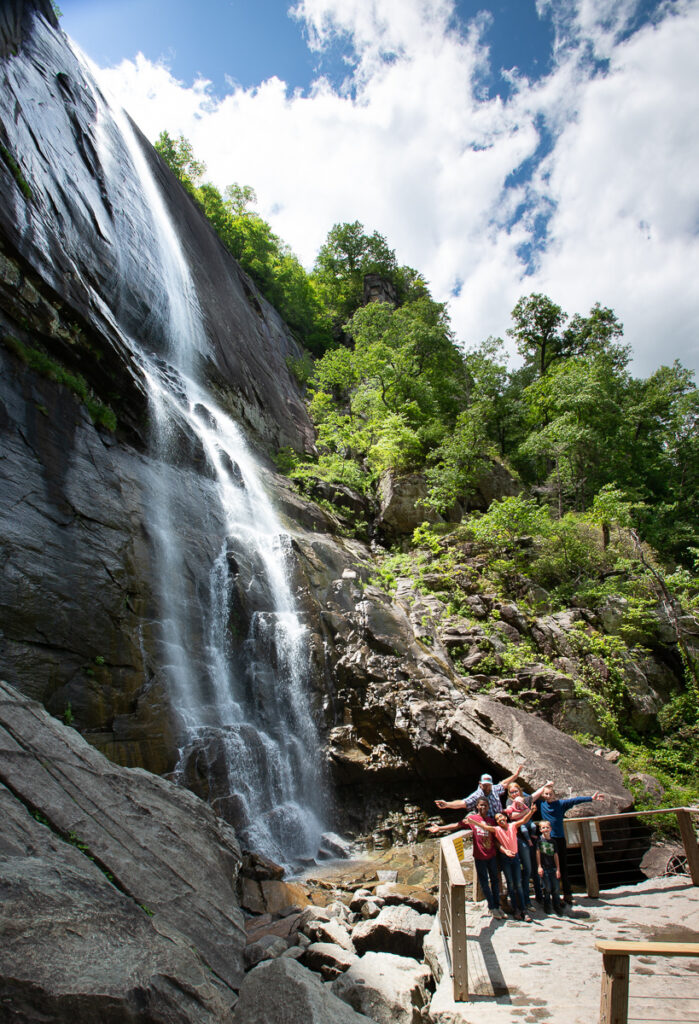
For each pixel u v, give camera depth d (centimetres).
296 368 3875
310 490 2562
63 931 522
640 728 1809
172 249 2605
